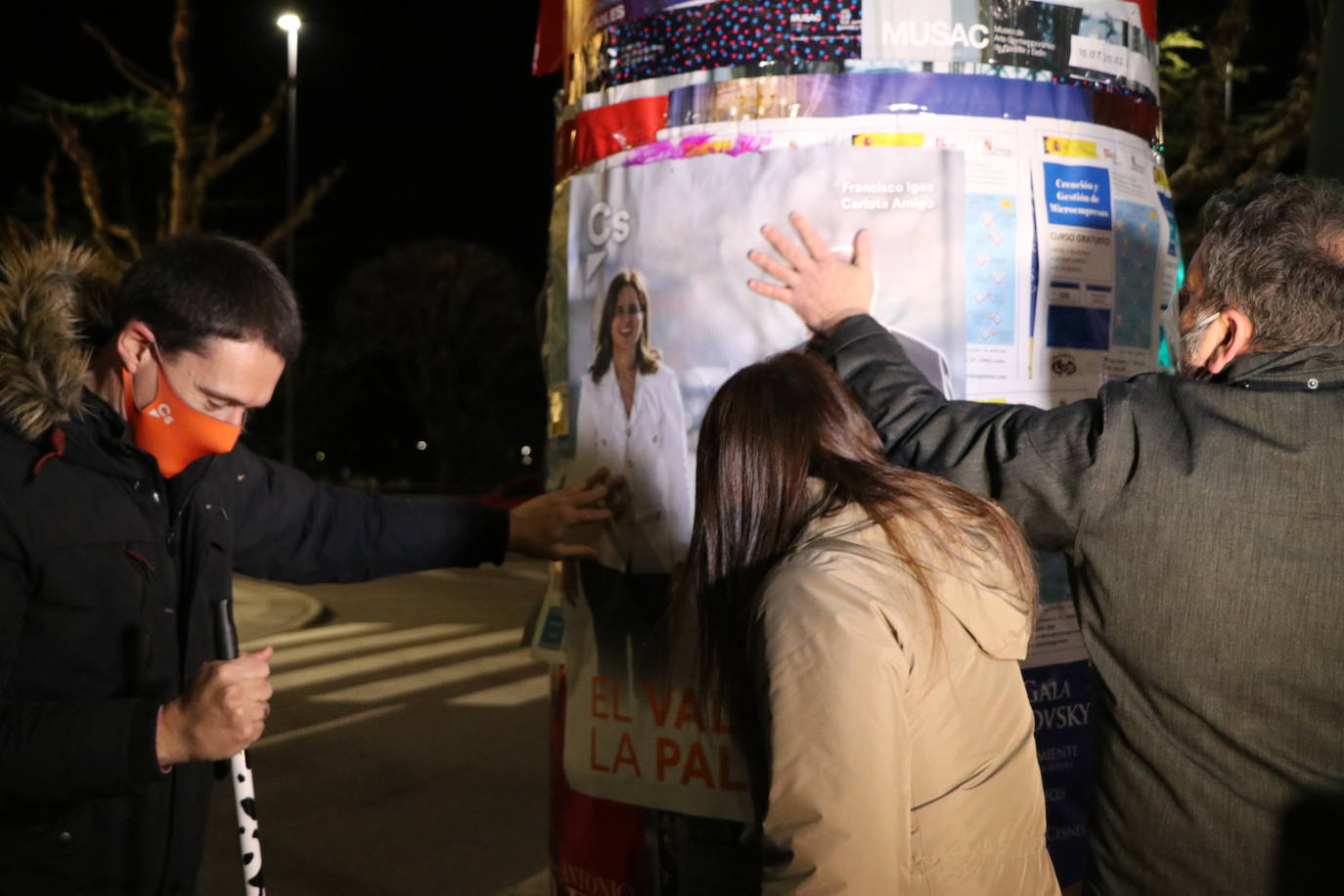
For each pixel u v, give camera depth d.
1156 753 1.48
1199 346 1.56
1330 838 1.39
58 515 1.59
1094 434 1.53
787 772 1.27
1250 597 1.41
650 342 1.94
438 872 4.59
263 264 1.72
